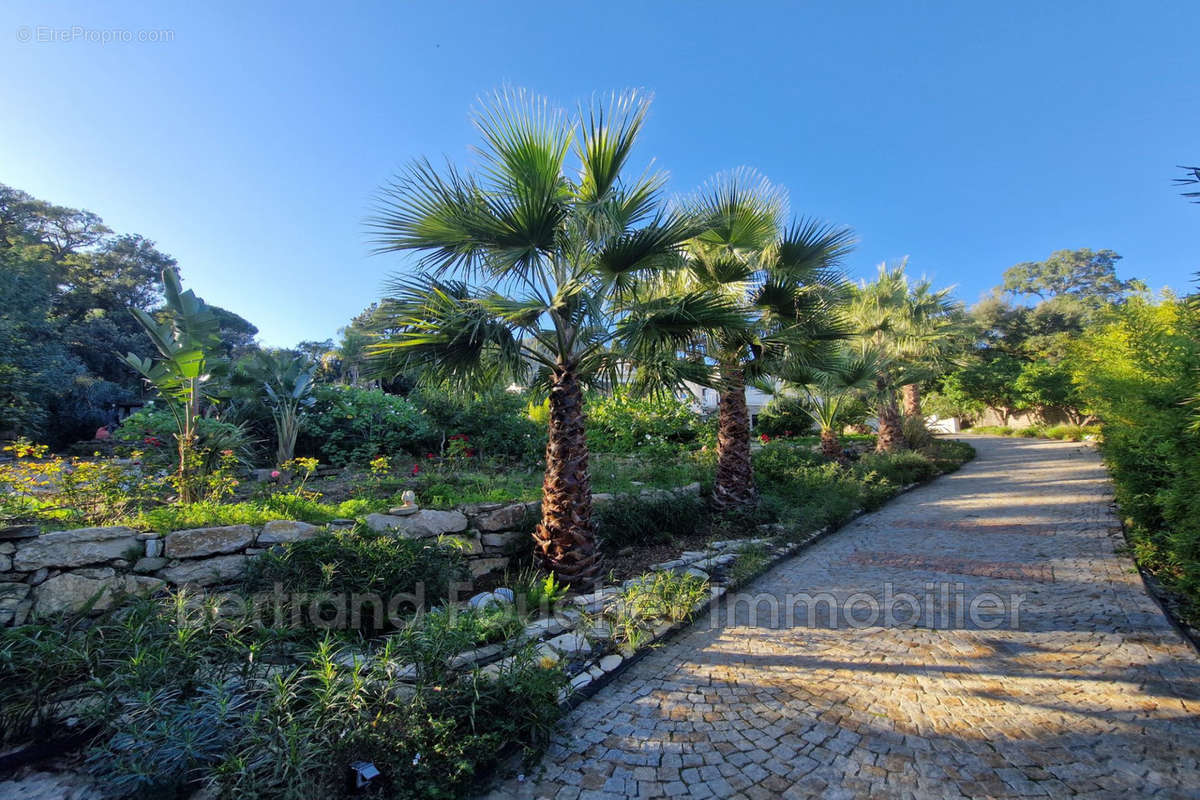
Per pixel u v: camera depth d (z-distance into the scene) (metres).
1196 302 2.96
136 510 4.64
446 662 2.71
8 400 10.16
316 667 2.77
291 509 4.65
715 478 8.22
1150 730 2.58
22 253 15.02
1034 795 2.19
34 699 2.43
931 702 2.97
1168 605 4.23
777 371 8.35
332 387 10.09
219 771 1.97
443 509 5.34
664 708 3.03
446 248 4.94
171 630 2.86
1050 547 6.17
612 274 5.19
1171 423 3.81
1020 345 31.89
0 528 3.24
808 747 2.61
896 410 15.30
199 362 5.48
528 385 5.86
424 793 2.15
